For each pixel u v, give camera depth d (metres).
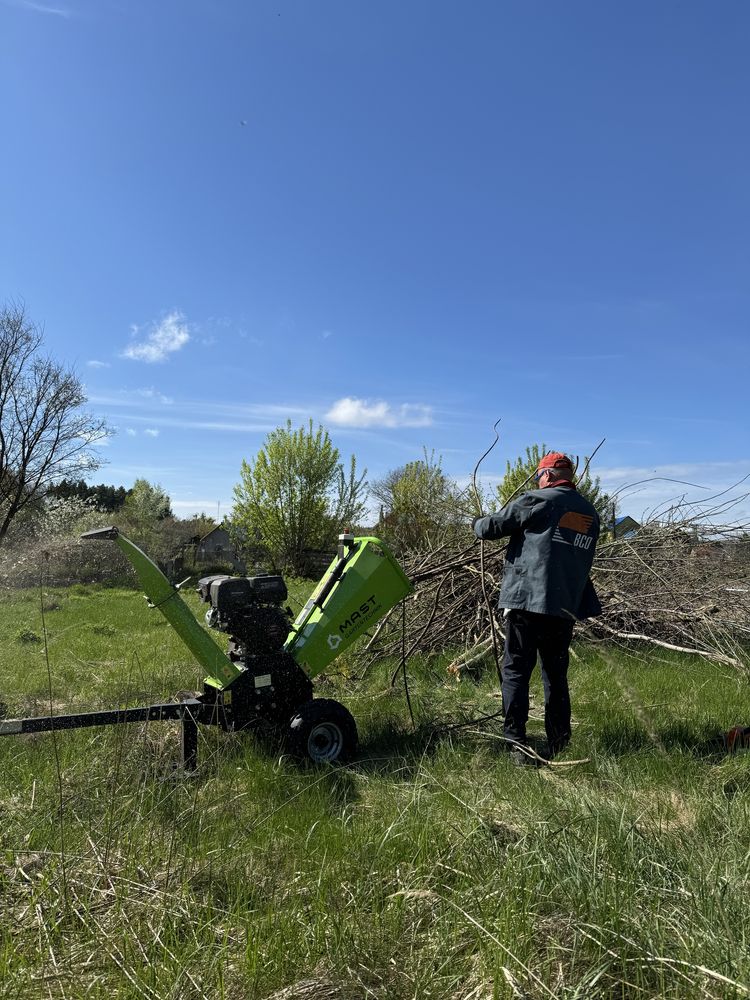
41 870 2.77
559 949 2.17
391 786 3.88
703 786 3.69
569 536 4.52
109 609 13.19
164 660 7.98
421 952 2.25
